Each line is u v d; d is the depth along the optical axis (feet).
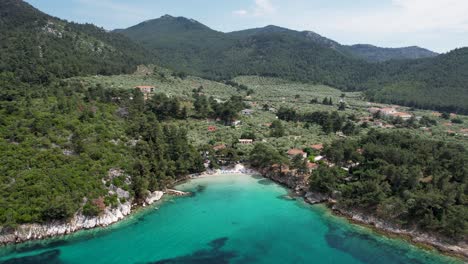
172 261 248.52
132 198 328.49
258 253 263.70
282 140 532.73
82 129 367.66
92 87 556.10
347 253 263.90
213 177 436.35
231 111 621.72
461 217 270.26
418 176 326.85
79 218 282.15
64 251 252.62
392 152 373.40
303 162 397.80
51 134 341.82
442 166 354.54
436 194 296.30
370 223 308.40
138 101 548.31
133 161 359.05
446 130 634.43
